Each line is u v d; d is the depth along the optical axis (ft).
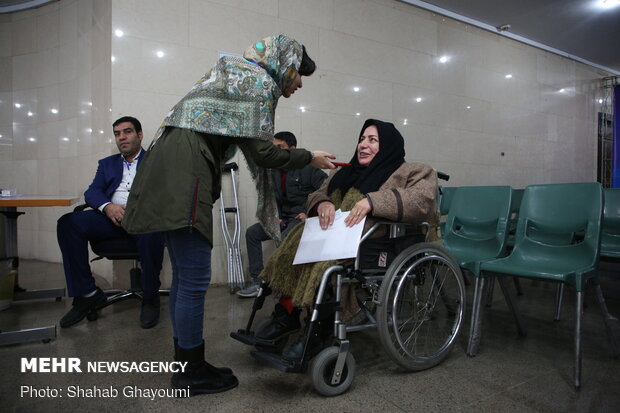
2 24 13.76
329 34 11.90
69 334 6.45
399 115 13.41
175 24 9.69
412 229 5.39
